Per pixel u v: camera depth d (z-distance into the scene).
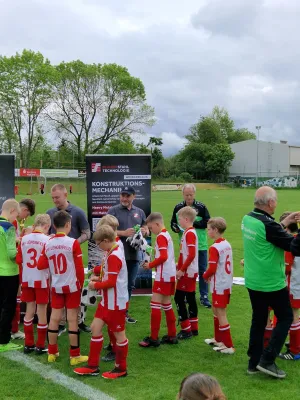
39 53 54.16
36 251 4.92
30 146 56.50
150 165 7.45
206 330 5.83
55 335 4.75
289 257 4.80
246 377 4.30
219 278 4.92
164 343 5.31
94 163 7.39
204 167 78.88
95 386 4.11
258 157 78.62
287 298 4.25
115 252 4.32
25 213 5.82
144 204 7.48
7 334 5.21
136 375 4.36
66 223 4.70
